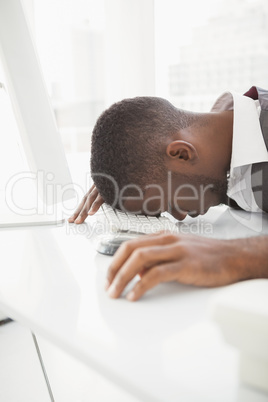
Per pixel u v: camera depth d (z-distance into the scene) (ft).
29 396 1.66
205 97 4.66
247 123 2.22
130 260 1.25
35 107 2.04
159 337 0.99
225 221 2.32
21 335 2.02
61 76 4.37
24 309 1.18
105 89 4.57
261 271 1.31
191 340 0.97
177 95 4.69
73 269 1.52
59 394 1.68
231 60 4.57
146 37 4.57
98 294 1.28
